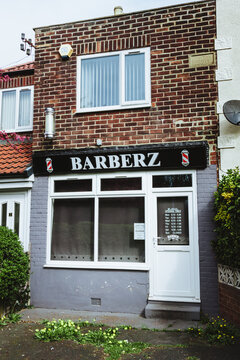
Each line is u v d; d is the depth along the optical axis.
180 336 5.90
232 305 6.36
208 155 7.19
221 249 6.61
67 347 5.46
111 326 6.41
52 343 5.61
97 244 7.62
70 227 7.89
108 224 7.67
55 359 5.06
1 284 6.60
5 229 7.37
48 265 7.68
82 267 7.48
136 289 7.18
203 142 6.98
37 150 8.15
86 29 8.20
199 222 7.10
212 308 6.86
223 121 7.21
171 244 7.28
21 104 9.56
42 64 8.37
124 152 7.40
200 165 7.11
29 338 5.82
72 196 7.85
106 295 7.32
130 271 7.25
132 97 7.79
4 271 6.72
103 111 7.85
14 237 7.34
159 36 7.73
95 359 5.06
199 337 5.84
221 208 6.50
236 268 6.22
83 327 6.38
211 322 6.45
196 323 6.49
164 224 7.37
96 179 7.74
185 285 7.09
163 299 7.06
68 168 7.80
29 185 7.96
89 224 7.80
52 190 7.96
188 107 7.41
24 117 9.47
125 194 7.57
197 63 7.47
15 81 9.66
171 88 7.54
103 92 8.02
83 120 7.96
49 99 8.22
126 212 7.61
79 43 8.22
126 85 7.86
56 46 8.34
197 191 7.18
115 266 7.36
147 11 7.85
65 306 7.51
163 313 6.77
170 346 5.48
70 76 8.17
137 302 7.15
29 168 7.89
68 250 7.83
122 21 8.00
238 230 6.03
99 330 6.14
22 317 6.95
